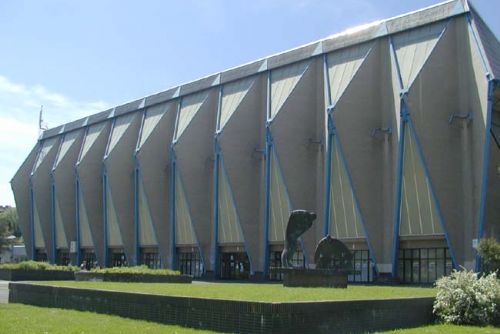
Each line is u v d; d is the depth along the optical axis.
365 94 45.56
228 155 53.56
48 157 83.81
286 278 25.09
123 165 68.19
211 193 59.06
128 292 17.44
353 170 44.31
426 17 43.53
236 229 54.59
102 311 18.56
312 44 51.44
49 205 82.38
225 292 18.70
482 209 38.28
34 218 85.06
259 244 53.34
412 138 41.31
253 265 52.78
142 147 63.09
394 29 45.34
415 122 40.78
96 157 73.81
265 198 52.06
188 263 60.88
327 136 45.94
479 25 42.25
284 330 12.85
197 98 62.28
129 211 67.75
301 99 50.38
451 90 41.53
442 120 40.94
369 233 43.78
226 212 55.44
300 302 13.29
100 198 73.44
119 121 73.12
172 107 65.38
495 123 41.81
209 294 17.31
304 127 50.22
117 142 68.44
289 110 49.94
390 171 44.50
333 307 13.85
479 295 16.69
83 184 72.50
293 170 49.28
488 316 16.56
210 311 14.23
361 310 14.58
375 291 21.11
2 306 21.81
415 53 43.25
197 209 58.25
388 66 45.59
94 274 34.38
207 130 59.91
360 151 44.81
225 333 13.57
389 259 43.69
